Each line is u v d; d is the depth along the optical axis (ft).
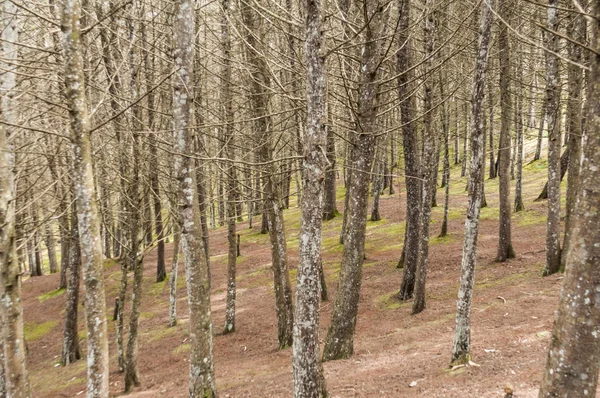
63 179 31.68
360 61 24.73
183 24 19.81
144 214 35.09
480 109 21.15
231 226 43.86
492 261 48.62
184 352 40.96
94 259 15.39
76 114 15.24
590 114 9.59
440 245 60.44
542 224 60.95
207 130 33.65
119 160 32.22
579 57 33.65
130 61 28.35
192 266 20.75
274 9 29.32
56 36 25.64
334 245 70.23
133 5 26.45
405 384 21.45
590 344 9.30
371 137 25.35
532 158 110.52
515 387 18.56
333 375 24.57
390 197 104.83
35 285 86.28
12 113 22.59
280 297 36.73
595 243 9.25
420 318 35.65
